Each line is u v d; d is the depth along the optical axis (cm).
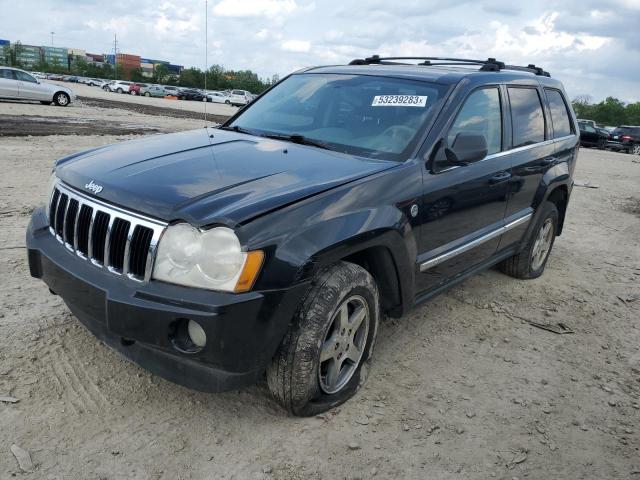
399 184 314
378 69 421
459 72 407
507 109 436
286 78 464
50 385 296
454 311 451
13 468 238
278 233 249
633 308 504
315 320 268
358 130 364
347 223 275
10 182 759
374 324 316
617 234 793
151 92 5450
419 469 264
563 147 529
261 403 299
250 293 242
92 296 260
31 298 393
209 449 262
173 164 298
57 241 300
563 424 312
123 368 317
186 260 244
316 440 275
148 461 250
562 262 626
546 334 427
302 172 297
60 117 1878
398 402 314
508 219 447
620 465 283
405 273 324
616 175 1545
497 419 310
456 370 357
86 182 286
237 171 291
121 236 261
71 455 249
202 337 243
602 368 383
